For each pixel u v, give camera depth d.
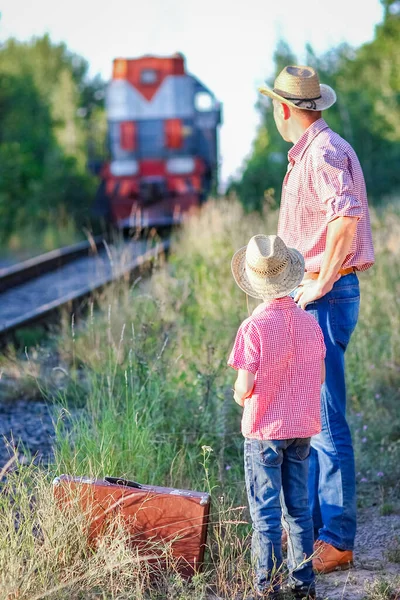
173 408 10.23
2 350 15.08
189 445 9.56
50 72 63.28
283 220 7.60
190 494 6.82
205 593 6.47
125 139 41.22
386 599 6.43
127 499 6.82
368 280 15.75
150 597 6.35
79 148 55.31
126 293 15.03
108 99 41.88
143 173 41.09
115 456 8.36
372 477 9.59
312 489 7.76
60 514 6.55
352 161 7.21
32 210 40.06
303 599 6.39
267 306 6.53
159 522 6.75
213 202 27.55
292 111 7.34
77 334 14.74
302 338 6.46
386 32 45.84
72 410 11.41
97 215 41.59
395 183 43.06
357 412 11.27
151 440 8.96
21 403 11.86
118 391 10.23
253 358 6.32
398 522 8.35
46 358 13.05
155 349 11.41
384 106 42.28
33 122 47.12
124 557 6.37
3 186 40.22
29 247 35.94
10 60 54.06
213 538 7.37
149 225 40.53
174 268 18.42
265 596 6.37
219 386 10.86
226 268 17.48
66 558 6.45
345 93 45.25
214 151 47.31
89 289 19.70
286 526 6.64
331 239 7.00
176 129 41.03
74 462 7.83
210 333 13.55
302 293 7.38
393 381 12.59
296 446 6.55
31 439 10.27
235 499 8.36
